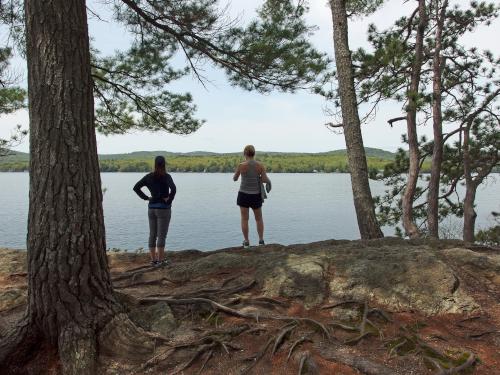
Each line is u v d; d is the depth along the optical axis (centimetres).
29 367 398
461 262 564
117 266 676
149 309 477
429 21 1180
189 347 416
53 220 400
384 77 905
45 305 404
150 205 639
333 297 503
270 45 694
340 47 832
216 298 508
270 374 375
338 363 378
